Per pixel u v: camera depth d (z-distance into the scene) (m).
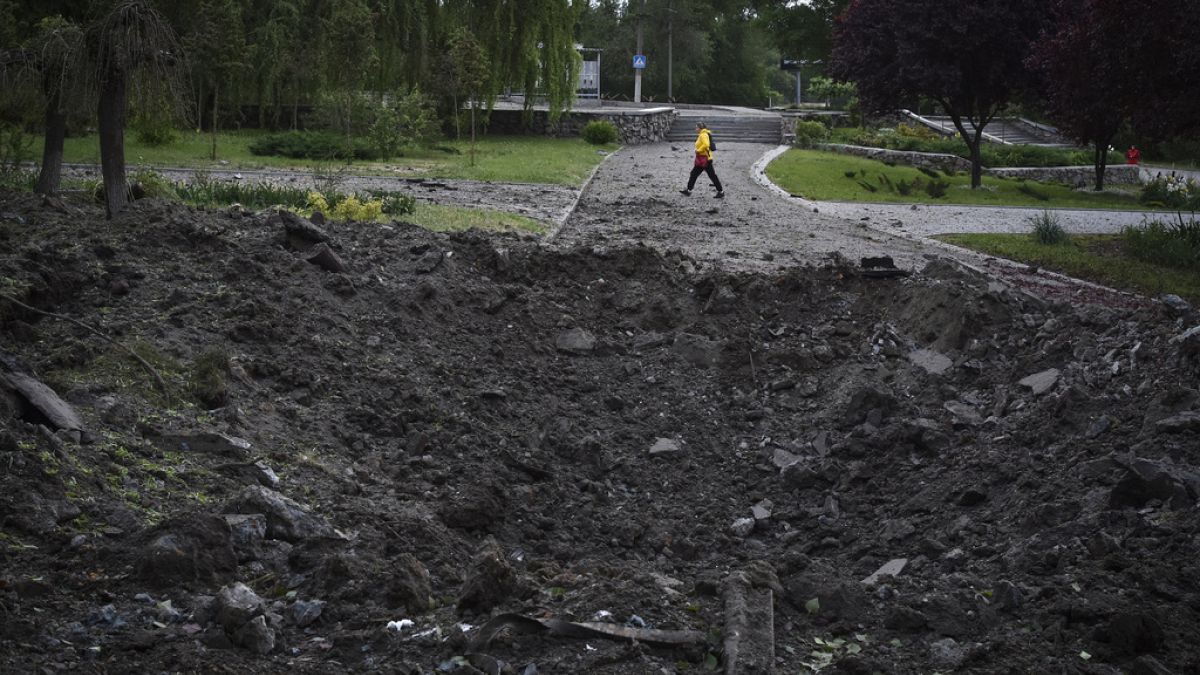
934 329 9.81
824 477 7.77
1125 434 7.20
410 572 4.92
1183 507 6.01
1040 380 8.50
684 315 10.64
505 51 39.28
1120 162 42.06
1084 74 24.98
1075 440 7.34
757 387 9.45
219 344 7.72
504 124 41.84
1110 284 15.21
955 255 17.17
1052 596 5.20
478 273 10.74
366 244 10.80
